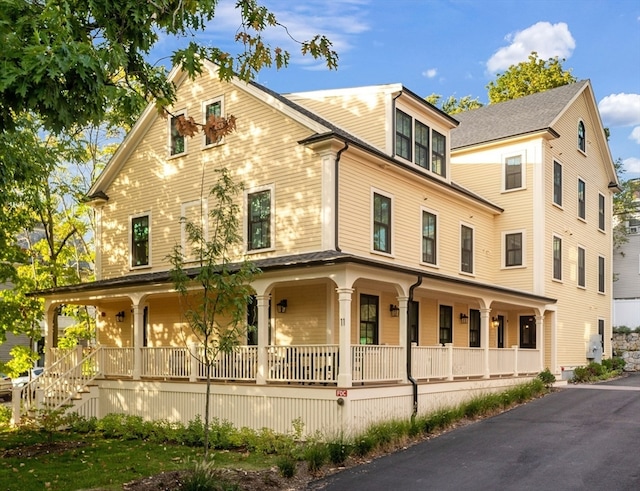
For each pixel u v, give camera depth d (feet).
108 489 31.22
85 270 89.40
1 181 36.65
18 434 51.60
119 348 60.03
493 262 82.07
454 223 72.13
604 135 100.94
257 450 40.63
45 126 25.53
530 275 79.25
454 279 53.57
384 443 40.47
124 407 57.62
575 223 90.63
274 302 57.57
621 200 129.49
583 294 91.71
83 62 23.34
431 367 52.85
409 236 62.80
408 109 64.39
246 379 49.24
